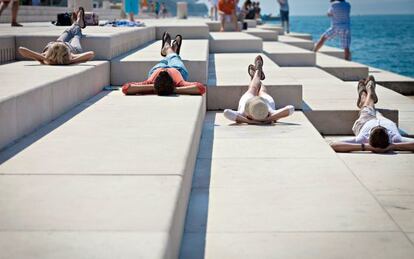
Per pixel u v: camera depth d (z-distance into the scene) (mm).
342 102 9492
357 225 4559
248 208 4945
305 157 6477
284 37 26219
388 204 5094
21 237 3271
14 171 4465
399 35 77688
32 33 10031
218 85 9352
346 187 5480
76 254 3064
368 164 6496
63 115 6711
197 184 5582
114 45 9898
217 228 4535
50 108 6348
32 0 23266
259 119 8125
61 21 13711
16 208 3701
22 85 6070
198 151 6758
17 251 3094
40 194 3959
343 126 8922
